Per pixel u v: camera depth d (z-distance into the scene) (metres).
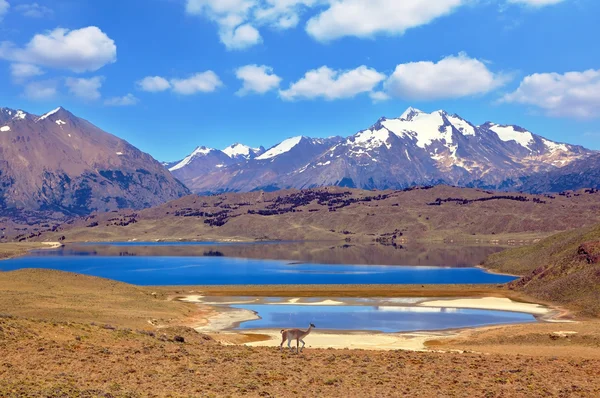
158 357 35.88
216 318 87.25
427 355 42.50
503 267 178.12
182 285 141.75
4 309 67.19
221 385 29.42
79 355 34.53
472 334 69.75
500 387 30.98
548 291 108.06
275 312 94.94
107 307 80.38
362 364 37.06
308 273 182.75
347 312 95.06
